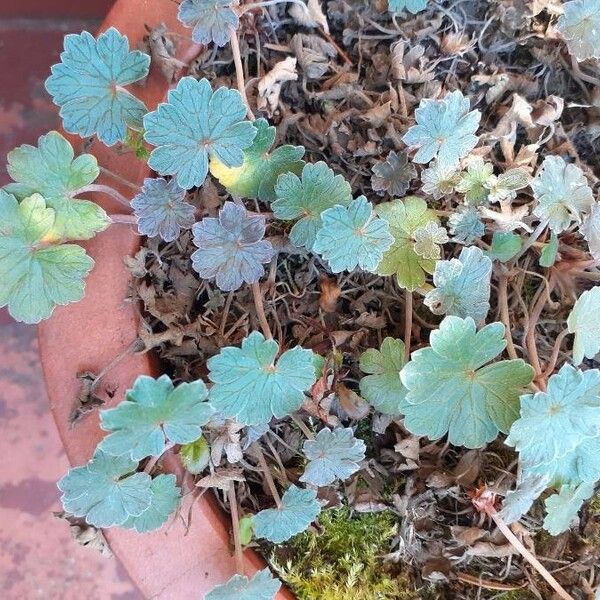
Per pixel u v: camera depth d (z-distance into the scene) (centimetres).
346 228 20
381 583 22
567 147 24
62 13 35
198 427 19
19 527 33
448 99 20
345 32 24
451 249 24
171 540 21
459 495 23
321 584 22
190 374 22
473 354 19
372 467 23
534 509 23
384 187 23
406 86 24
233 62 23
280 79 23
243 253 21
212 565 21
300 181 20
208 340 22
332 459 20
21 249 20
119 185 22
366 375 23
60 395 21
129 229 21
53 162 20
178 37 22
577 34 22
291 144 24
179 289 23
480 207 22
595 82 24
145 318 22
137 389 17
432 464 23
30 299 20
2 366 34
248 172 21
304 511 21
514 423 18
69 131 20
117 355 21
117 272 21
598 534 23
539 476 20
